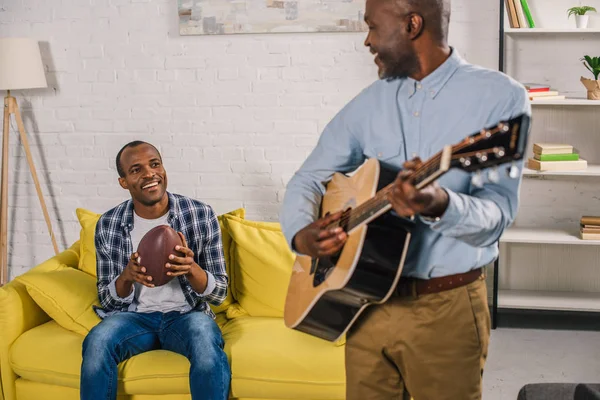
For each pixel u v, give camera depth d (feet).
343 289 5.34
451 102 5.20
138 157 9.09
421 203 4.36
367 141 5.60
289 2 12.77
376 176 5.26
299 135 13.23
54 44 13.52
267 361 8.41
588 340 12.19
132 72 13.43
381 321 5.51
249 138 13.34
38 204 14.16
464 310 5.31
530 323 12.98
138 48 13.33
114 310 9.14
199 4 12.96
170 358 8.52
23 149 13.94
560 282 13.43
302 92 13.08
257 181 13.44
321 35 12.88
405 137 5.40
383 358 5.59
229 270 10.03
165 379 8.37
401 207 4.42
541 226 13.32
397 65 5.23
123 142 13.67
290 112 13.17
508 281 13.56
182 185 13.62
